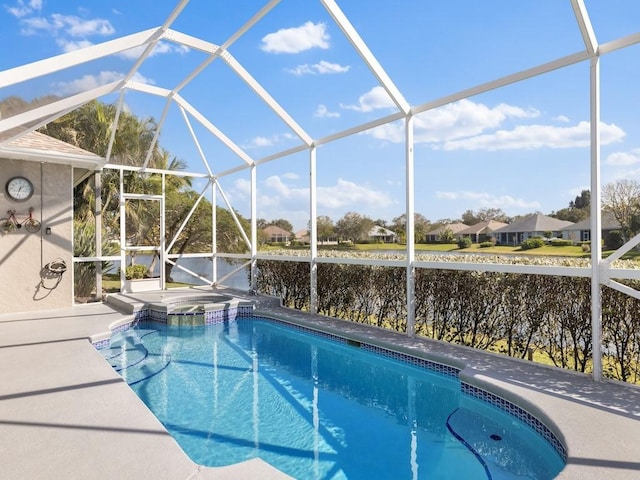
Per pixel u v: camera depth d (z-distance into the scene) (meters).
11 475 2.51
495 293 5.46
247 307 9.01
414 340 6.15
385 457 3.48
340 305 8.03
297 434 3.91
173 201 11.62
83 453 2.78
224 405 4.57
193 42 6.55
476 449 3.62
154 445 2.90
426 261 6.12
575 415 3.41
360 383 5.27
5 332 6.26
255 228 10.42
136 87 8.04
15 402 3.64
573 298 4.65
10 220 7.80
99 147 11.59
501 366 4.82
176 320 8.30
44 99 5.69
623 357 4.23
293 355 6.45
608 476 2.54
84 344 5.57
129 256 10.52
